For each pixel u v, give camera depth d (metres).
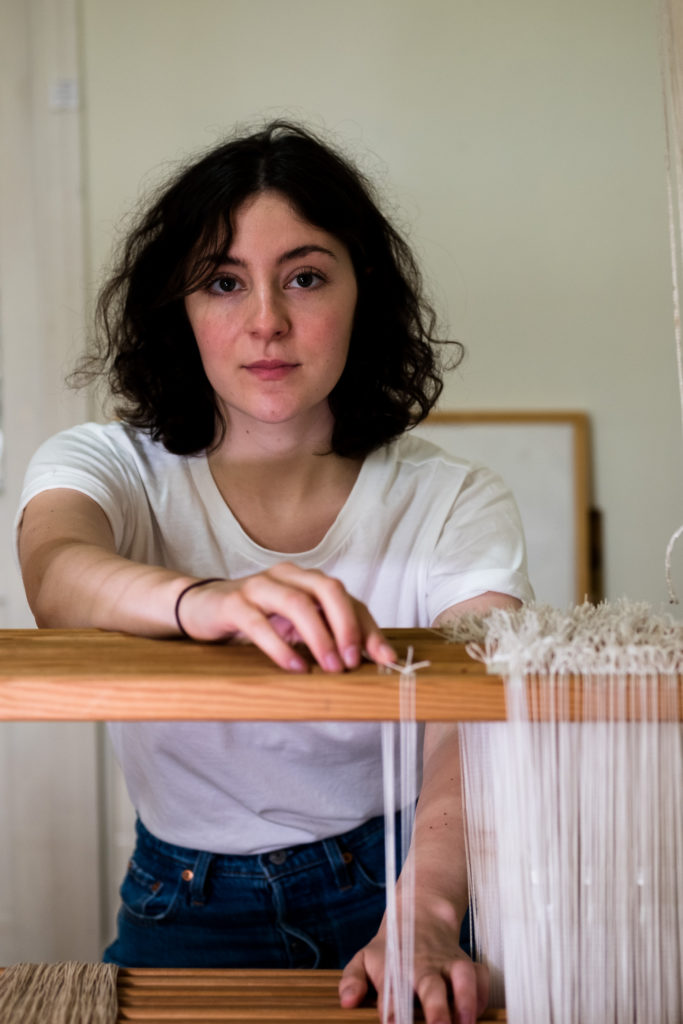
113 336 1.14
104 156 2.34
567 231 2.34
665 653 0.50
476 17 2.32
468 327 2.35
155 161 2.34
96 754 2.39
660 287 2.35
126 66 2.33
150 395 1.02
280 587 0.53
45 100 2.34
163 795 1.02
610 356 2.36
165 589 0.61
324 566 1.02
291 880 1.00
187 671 0.50
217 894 1.01
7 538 2.42
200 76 2.33
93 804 2.39
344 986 0.59
